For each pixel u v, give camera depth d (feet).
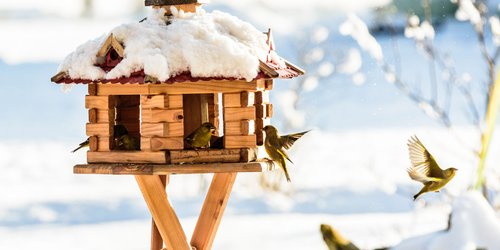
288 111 49.55
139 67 18.34
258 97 20.12
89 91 19.39
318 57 52.85
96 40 19.34
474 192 10.91
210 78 18.21
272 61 19.94
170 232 19.74
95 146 19.42
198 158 18.90
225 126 19.16
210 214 21.06
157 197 19.65
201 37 18.58
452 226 10.54
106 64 18.94
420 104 33.68
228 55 18.33
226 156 19.03
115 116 20.84
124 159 19.10
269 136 19.53
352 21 32.04
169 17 19.48
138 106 21.35
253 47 19.07
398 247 10.66
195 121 20.48
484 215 10.52
